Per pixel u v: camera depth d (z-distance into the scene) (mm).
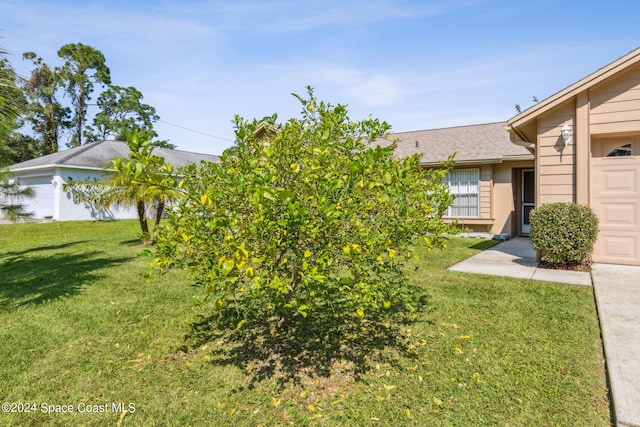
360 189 2621
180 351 3430
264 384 2846
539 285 5285
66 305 4844
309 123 3500
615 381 2639
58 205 17203
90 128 37062
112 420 2438
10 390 2805
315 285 2439
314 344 3508
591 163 6711
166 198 9055
